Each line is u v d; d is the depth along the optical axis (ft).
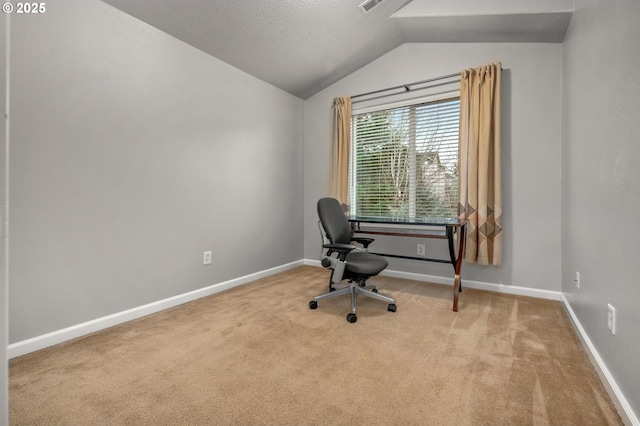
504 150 8.89
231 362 5.06
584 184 5.85
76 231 6.01
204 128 8.56
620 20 4.15
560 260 8.25
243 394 4.21
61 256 5.81
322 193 12.42
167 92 7.59
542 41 8.38
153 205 7.34
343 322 6.75
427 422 3.67
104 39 6.35
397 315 7.17
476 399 4.10
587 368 4.86
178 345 5.66
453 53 9.63
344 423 3.66
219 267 9.11
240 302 8.12
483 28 8.40
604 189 4.67
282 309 7.59
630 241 3.72
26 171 5.35
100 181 6.35
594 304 5.09
